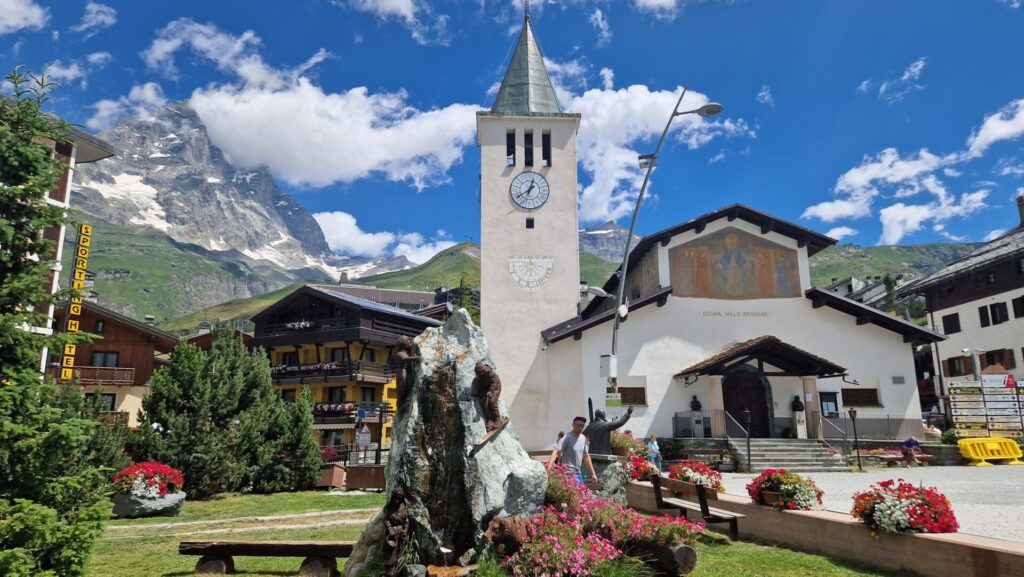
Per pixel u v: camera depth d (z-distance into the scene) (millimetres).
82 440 7320
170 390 20391
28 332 7480
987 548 6816
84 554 6965
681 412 28516
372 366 44562
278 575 8938
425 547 7160
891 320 29562
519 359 31156
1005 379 27172
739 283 30484
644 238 30641
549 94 36000
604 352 29375
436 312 58000
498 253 32938
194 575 8914
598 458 12094
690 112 18953
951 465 24562
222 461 20469
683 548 7660
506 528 7121
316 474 23344
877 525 8211
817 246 31703
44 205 8172
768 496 10531
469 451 7301
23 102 8234
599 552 7168
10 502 6910
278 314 48375
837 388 29391
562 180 34219
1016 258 40781
